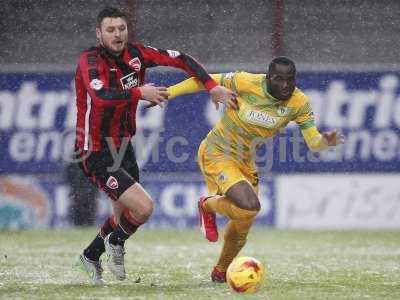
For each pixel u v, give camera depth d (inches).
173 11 1539.1
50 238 1363.2
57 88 1520.7
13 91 1515.7
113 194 773.9
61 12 1540.4
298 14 1547.7
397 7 1556.3
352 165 1531.7
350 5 1552.7
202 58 1542.8
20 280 853.8
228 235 808.3
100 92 738.8
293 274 919.0
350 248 1241.4
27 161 1517.0
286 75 776.3
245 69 1521.9
